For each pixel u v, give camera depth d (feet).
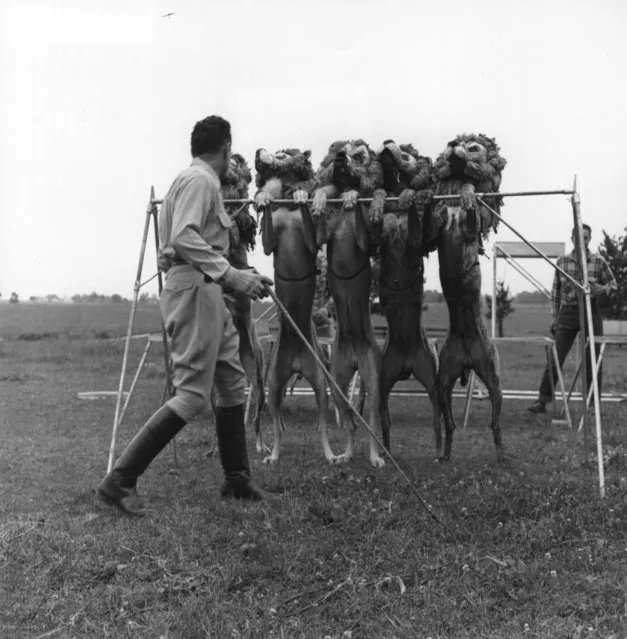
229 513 17.38
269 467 22.94
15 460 23.73
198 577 13.85
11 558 14.74
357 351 23.93
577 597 12.71
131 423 31.42
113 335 96.17
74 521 16.90
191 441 27.37
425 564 14.15
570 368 59.57
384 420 24.00
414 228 21.83
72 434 28.84
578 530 15.65
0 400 39.24
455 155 21.38
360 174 22.57
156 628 11.99
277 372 23.93
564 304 33.68
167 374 23.47
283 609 12.64
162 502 18.69
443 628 11.88
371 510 16.90
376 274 28.84
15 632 12.03
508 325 120.37
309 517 16.90
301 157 23.76
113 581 13.85
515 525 15.98
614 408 35.86
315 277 23.85
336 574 13.83
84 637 11.82
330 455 23.81
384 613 12.36
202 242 16.96
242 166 25.49
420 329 23.72
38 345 78.18
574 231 22.53
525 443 26.73
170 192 17.84
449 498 17.95
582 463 22.07
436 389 23.68
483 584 13.32
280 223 23.36
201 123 18.33
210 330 17.43
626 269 80.23
